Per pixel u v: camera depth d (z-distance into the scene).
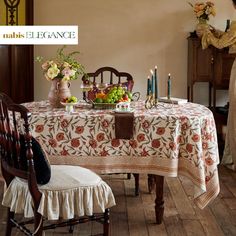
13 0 4.83
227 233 2.75
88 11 4.97
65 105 3.02
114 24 5.00
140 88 5.07
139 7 4.98
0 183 3.65
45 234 2.72
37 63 5.02
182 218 2.99
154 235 2.72
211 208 3.18
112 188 3.65
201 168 2.70
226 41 4.30
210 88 4.89
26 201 2.31
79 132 2.75
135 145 2.75
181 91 5.08
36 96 5.09
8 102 2.20
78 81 5.04
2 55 4.84
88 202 2.32
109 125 2.73
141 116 2.74
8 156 2.37
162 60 5.05
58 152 2.77
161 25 5.00
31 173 2.20
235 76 4.09
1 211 3.08
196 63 4.71
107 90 3.34
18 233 2.72
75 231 2.78
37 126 2.75
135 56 5.05
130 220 2.95
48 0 4.93
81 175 2.40
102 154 2.76
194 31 4.80
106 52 5.04
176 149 2.71
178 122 2.70
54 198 2.26
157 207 2.86
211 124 2.86
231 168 4.27
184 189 3.61
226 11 4.98
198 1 4.95
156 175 2.82
